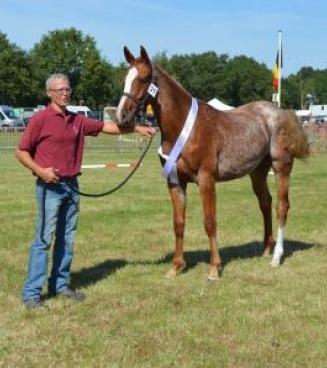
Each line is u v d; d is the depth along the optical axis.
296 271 7.77
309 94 117.56
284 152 8.20
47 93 6.05
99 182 17.38
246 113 7.98
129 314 6.05
